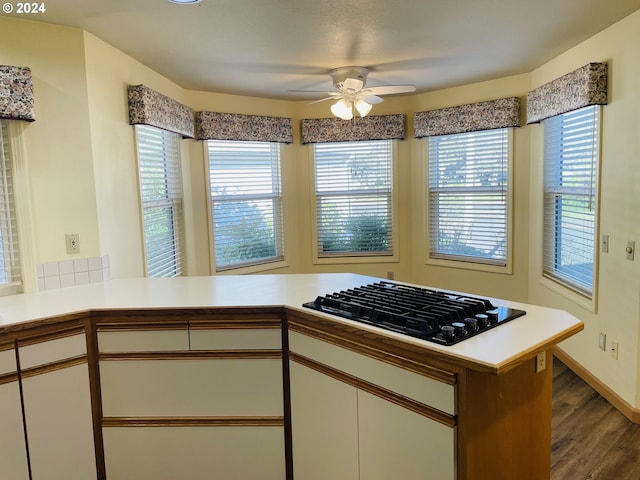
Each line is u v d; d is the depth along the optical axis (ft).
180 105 12.67
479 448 4.91
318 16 8.42
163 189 12.81
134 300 7.54
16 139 8.23
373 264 16.83
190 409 7.22
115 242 9.88
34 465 6.81
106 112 9.57
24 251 8.39
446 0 7.88
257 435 7.17
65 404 7.01
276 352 7.00
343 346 5.99
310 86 13.80
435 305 6.02
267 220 16.30
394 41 9.93
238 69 11.80
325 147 16.62
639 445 8.24
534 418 5.60
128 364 7.20
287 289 7.92
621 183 9.16
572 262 11.57
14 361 6.55
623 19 8.94
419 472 5.23
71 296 7.96
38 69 8.43
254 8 7.95
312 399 6.59
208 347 7.09
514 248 14.05
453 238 15.65
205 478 7.33
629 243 8.91
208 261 14.74
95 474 7.34
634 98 8.71
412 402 5.21
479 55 11.21
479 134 14.56
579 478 7.43
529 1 8.02
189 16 8.23
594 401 9.83
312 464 6.73
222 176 15.07
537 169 13.01
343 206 16.84
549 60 11.86
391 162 16.38
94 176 9.06
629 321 8.99
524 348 4.75
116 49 10.00
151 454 7.35
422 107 15.65
